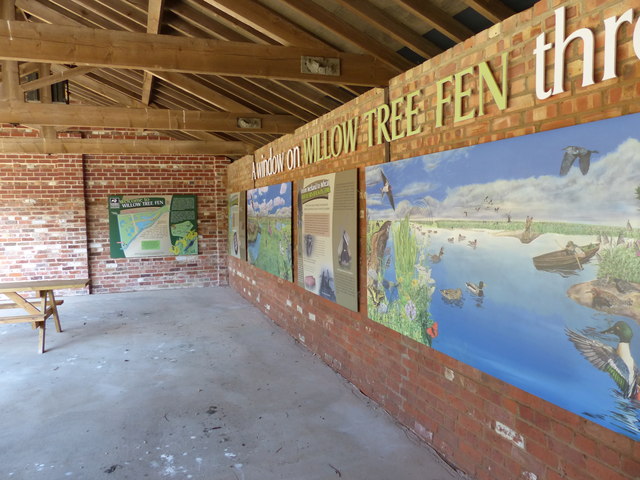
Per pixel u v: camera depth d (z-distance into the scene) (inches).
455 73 102.1
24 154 326.0
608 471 69.7
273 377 168.2
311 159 190.5
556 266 76.9
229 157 368.2
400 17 115.1
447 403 108.4
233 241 346.3
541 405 81.7
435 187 108.7
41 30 116.8
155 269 357.1
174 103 271.1
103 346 209.9
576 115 73.5
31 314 216.8
